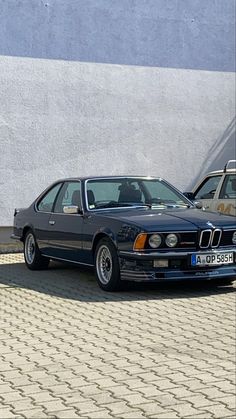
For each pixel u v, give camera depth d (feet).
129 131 47.73
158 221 29.12
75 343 21.81
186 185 49.32
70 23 49.70
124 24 51.08
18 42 48.29
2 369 19.17
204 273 28.81
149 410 15.89
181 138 49.08
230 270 29.45
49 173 45.75
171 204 33.19
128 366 19.26
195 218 29.73
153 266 28.27
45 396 16.94
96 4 50.29
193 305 27.25
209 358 19.90
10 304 28.14
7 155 44.65
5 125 44.57
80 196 32.55
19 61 44.93
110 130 47.26
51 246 34.73
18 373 18.80
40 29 48.91
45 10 49.01
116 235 29.22
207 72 49.83
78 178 33.81
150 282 30.81
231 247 29.50
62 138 46.03
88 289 31.01
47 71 45.62
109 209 31.96
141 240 28.25
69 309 26.89
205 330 23.18
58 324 24.45
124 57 51.13
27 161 45.16
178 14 52.47
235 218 30.48
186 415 15.58
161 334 22.74
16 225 38.63
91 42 50.26
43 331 23.48
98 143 46.98
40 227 35.70
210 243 29.04
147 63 51.70
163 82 48.57
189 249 28.73
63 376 18.47
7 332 23.45
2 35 47.80
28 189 45.24
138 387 17.49
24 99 45.01
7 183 44.70
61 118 45.96
